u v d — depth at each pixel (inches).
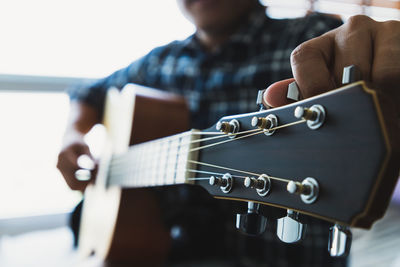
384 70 12.0
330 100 11.6
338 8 71.4
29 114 64.8
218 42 38.7
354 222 10.4
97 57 67.5
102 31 66.9
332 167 11.3
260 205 15.1
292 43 33.0
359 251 56.9
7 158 63.7
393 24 12.8
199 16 36.6
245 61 35.7
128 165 30.5
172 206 34.5
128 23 67.4
